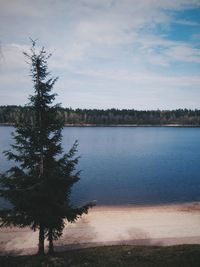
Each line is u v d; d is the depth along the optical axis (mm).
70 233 25234
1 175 14984
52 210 15258
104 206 34312
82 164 67375
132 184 46875
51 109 14719
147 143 124438
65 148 100188
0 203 33688
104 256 16547
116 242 23453
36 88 14250
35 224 15617
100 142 125500
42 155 14789
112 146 110562
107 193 40969
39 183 14320
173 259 15438
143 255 16438
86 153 88938
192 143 126000
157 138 149750
